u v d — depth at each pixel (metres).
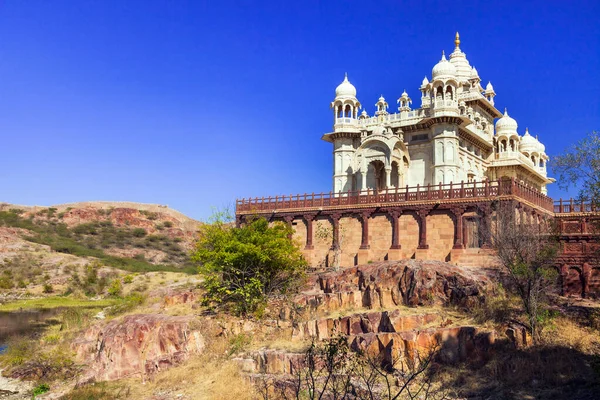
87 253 107.75
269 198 55.22
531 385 26.66
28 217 127.12
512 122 67.88
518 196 43.12
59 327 52.75
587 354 28.56
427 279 37.50
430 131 56.75
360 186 59.28
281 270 42.88
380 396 25.20
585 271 37.31
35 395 33.22
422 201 46.19
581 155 27.25
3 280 80.12
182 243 130.38
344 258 49.78
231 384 30.31
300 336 34.75
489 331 30.31
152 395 31.28
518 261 33.22
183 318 38.31
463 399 25.84
